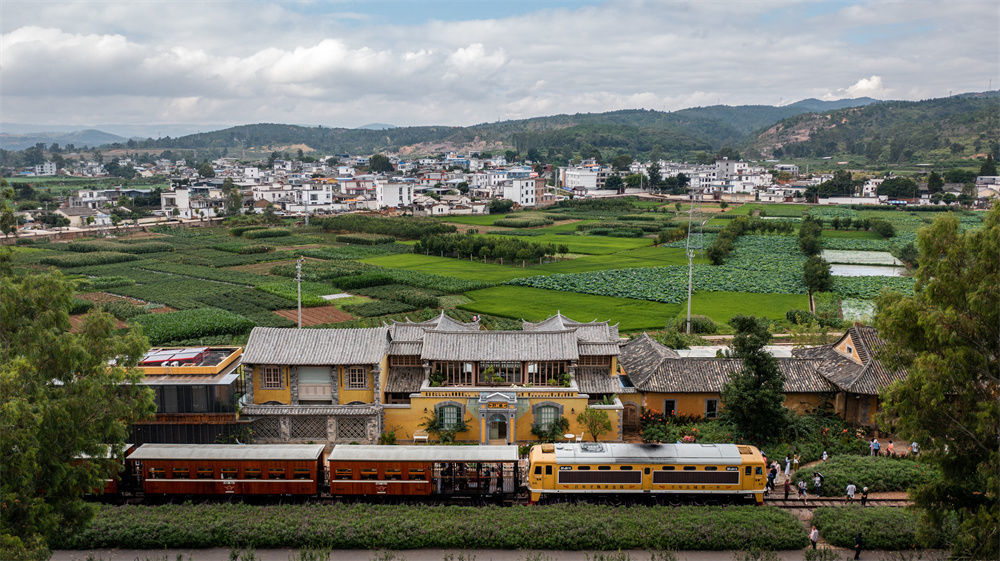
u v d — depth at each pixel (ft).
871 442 201.16
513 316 368.27
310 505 167.02
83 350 135.03
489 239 554.46
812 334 302.25
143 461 168.96
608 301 406.62
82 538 152.56
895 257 553.64
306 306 397.60
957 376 128.67
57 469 132.05
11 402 116.78
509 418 202.39
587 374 214.69
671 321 337.52
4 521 123.03
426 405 206.08
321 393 205.98
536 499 169.89
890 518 157.89
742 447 173.78
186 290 438.40
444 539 153.99
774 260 536.83
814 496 176.45
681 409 221.05
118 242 640.17
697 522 157.28
